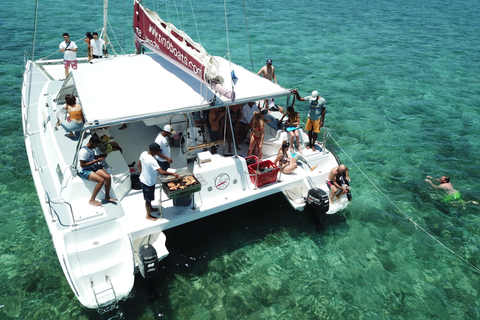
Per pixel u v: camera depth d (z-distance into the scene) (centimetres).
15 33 1950
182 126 784
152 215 614
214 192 667
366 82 1619
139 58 824
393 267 663
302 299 592
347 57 1942
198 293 593
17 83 1379
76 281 525
